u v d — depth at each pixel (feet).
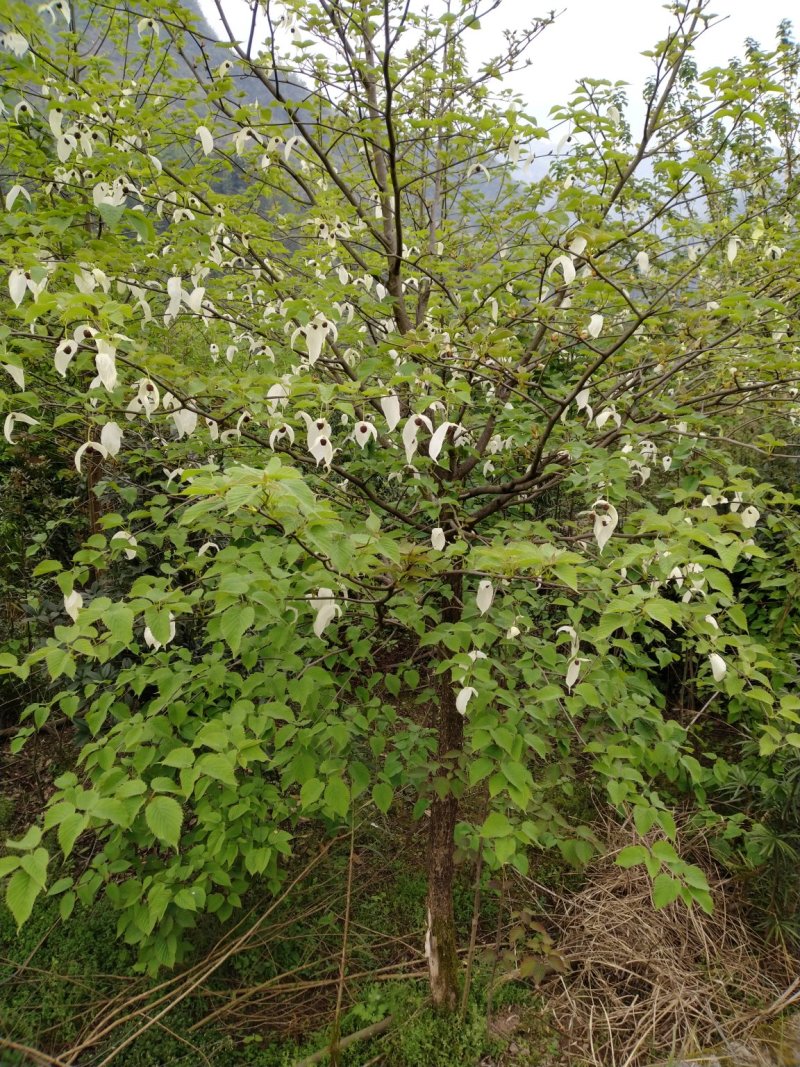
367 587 6.13
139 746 6.88
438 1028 7.94
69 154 7.40
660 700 7.47
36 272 5.08
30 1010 8.19
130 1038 7.32
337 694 7.67
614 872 10.30
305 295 7.94
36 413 9.35
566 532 10.00
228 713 6.40
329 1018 8.22
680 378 10.03
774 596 11.57
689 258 10.49
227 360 9.55
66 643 5.37
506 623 6.64
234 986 8.71
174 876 7.02
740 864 10.13
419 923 9.60
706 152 7.80
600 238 6.06
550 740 7.52
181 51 8.13
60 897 9.83
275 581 5.68
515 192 10.82
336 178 7.91
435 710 12.31
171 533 7.56
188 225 7.63
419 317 9.14
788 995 8.14
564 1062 7.77
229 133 8.51
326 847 9.07
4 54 6.71
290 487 4.01
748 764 10.52
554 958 7.19
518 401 9.41
